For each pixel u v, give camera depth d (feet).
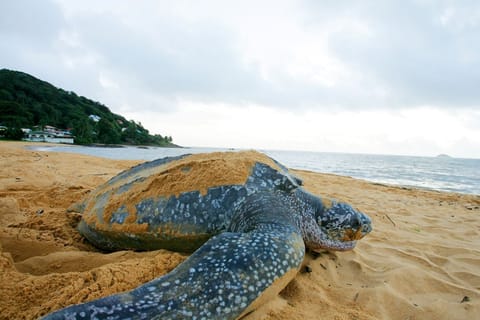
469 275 7.95
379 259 8.68
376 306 5.92
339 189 25.44
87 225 8.89
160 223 7.40
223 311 4.29
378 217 15.05
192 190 7.48
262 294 4.79
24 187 16.49
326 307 5.68
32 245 8.36
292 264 5.40
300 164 79.30
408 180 47.37
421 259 8.88
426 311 5.89
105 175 23.84
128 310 3.87
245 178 7.58
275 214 6.72
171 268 6.11
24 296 5.16
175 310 4.04
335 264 8.11
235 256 4.93
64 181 19.48
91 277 5.55
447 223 14.94
